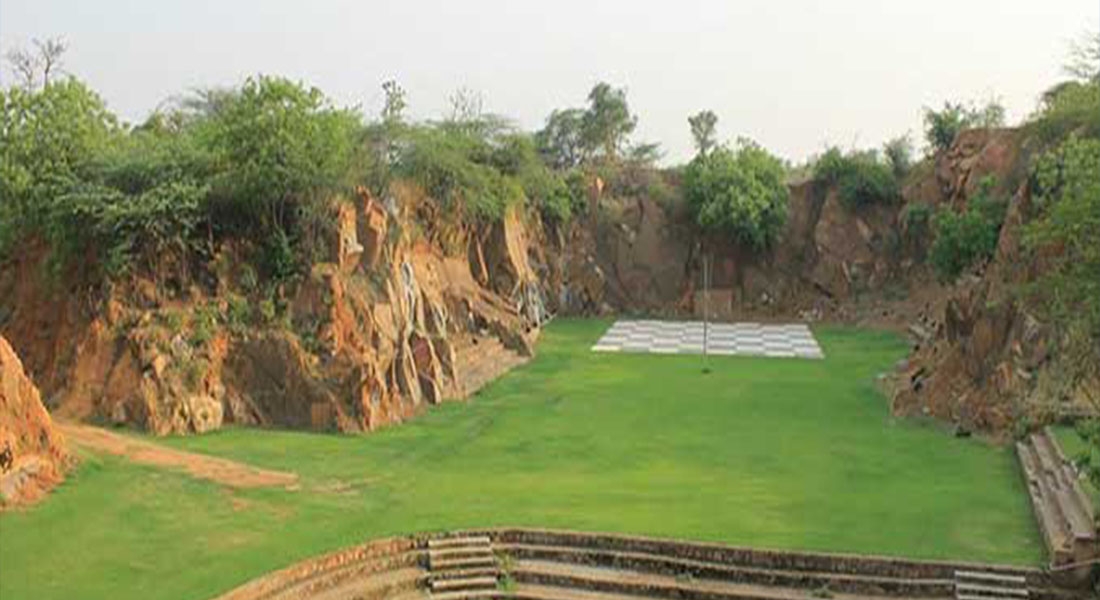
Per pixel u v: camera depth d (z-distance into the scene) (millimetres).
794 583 18516
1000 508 21875
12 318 34156
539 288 59969
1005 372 29438
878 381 38781
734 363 44031
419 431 30312
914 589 18141
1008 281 31781
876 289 62312
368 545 19422
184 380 29828
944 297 54625
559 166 82875
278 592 17516
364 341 31938
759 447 27984
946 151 61156
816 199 65562
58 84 34906
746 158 65250
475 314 45031
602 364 43781
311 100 33031
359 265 34406
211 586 17016
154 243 31688
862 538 19797
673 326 58719
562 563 19750
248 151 32156
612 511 21750
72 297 32250
